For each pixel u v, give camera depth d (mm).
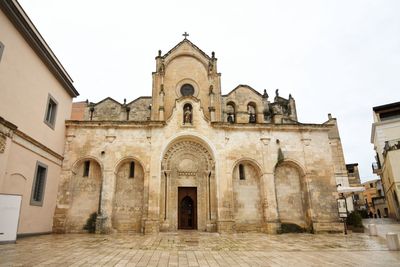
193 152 28516
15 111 18172
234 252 13695
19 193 18672
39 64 21266
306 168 27266
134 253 13062
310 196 26391
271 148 27562
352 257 12211
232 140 27500
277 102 38125
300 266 10219
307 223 26359
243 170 27859
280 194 27328
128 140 26562
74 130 26422
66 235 21750
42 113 21797
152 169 25641
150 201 24547
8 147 17078
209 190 26906
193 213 27359
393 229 26375
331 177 27188
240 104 35219
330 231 25188
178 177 27719
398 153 34406
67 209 24266
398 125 40562
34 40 19891
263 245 16422
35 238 19078
